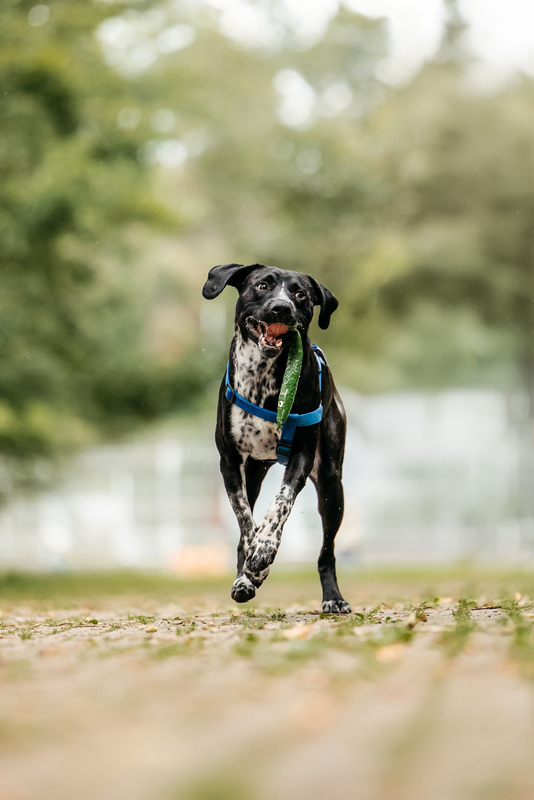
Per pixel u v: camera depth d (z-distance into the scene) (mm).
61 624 6867
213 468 35594
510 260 37344
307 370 6520
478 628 5344
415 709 3250
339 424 6961
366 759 2590
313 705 3328
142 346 22422
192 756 2646
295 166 37906
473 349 36781
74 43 19359
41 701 3531
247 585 6387
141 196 20219
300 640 5047
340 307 35531
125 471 35125
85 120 19312
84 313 20125
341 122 38438
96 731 2992
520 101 37250
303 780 2387
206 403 23734
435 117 37000
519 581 15391
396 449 38250
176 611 8555
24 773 2510
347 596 11586
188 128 21359
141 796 2258
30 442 20125
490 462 38531
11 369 19109
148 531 35031
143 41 20703
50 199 17859
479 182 37062
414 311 36656
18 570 26016
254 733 2920
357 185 36844
